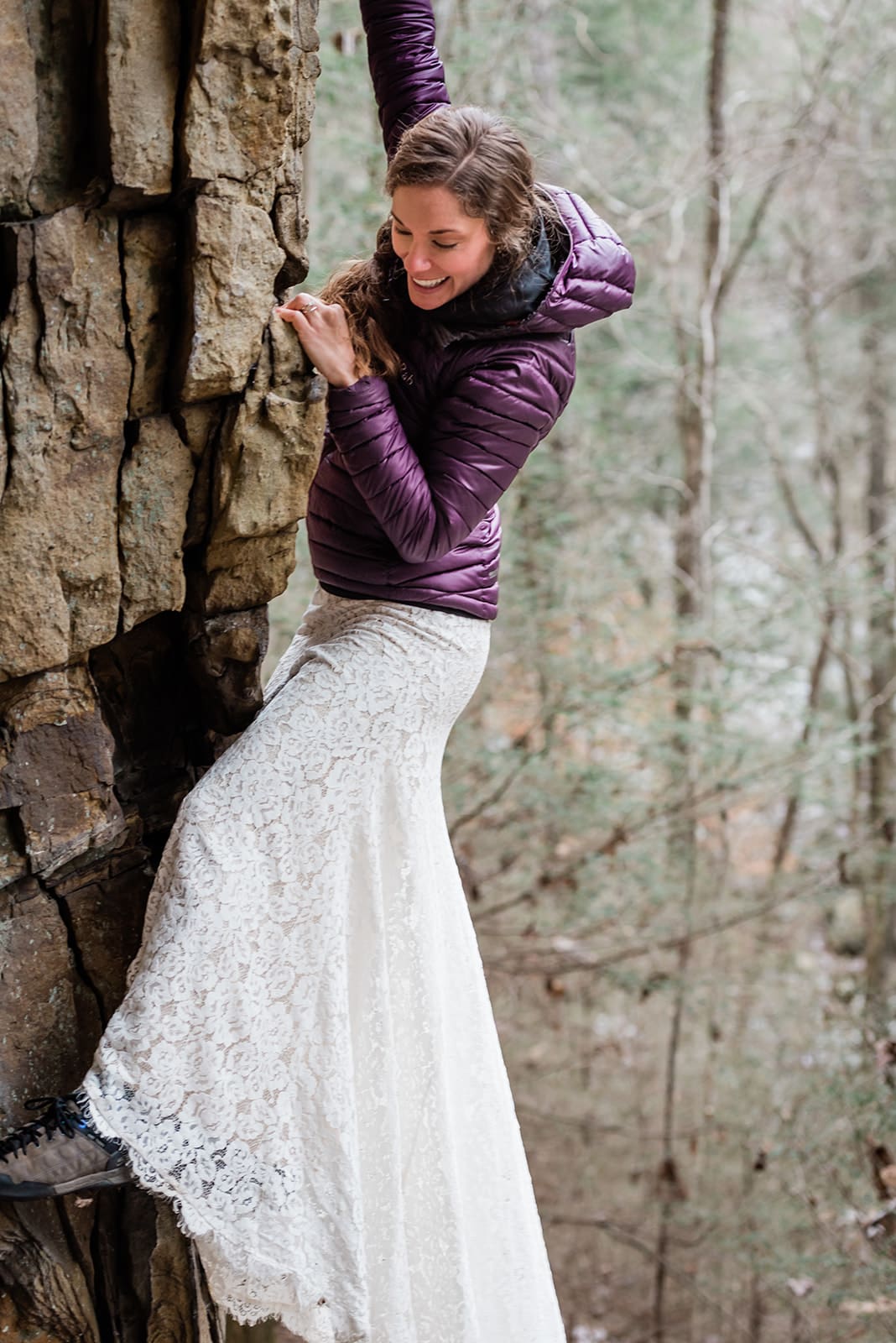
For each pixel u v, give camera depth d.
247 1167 2.05
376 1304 2.22
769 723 7.15
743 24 8.73
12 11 1.79
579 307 2.08
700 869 7.01
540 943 6.68
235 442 2.09
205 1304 2.46
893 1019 5.76
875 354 10.37
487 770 5.79
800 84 8.38
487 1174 2.46
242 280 2.01
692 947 7.14
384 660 2.20
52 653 2.04
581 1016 7.77
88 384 1.96
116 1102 1.97
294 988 2.11
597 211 7.26
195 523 2.16
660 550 8.30
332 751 2.15
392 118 2.38
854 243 10.18
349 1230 2.12
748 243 8.02
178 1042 2.02
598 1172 7.38
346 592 2.26
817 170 8.85
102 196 1.90
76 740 2.14
